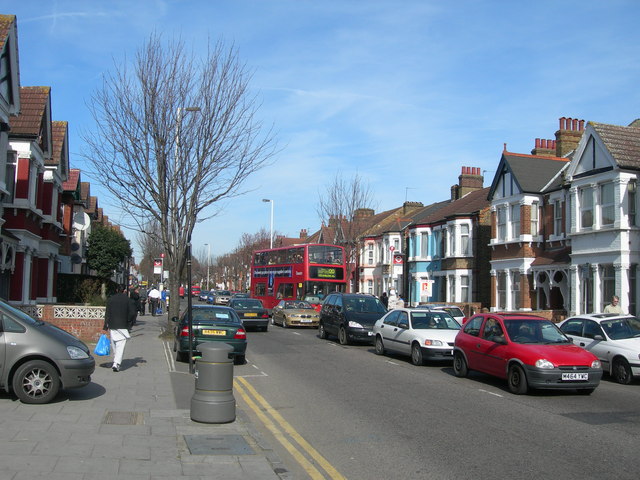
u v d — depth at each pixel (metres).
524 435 8.34
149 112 20.16
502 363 12.20
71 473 5.95
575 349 11.94
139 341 20.08
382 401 10.84
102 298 27.47
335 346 20.73
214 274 123.94
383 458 7.22
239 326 15.72
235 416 8.86
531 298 28.53
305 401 10.83
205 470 6.36
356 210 45.50
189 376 13.12
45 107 22.81
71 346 9.42
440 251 38.88
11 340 9.07
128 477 5.96
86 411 8.91
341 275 33.59
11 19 17.28
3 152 17.69
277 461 6.86
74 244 33.22
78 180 33.31
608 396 11.62
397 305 28.73
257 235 82.06
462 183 44.44
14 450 6.64
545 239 28.27
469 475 6.57
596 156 23.42
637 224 21.94
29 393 9.12
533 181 29.34
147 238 60.38
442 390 12.10
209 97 20.58
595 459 7.16
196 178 20.59
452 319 17.20
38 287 25.41
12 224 21.02
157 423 8.39
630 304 21.73
